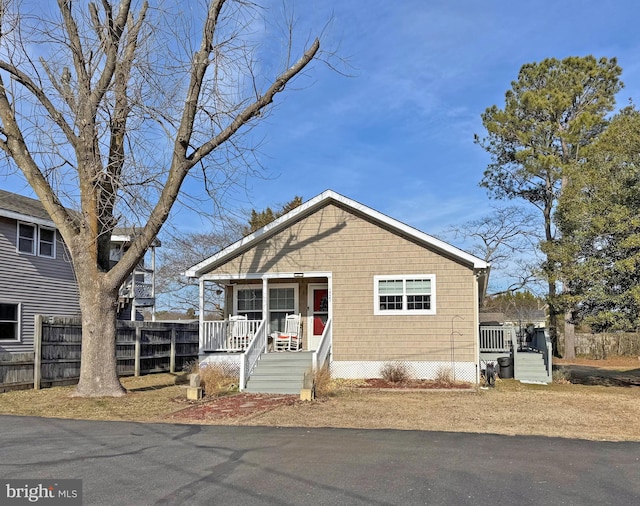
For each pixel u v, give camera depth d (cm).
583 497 554
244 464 672
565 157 2964
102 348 1338
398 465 671
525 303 4656
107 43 1277
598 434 916
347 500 537
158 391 1452
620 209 1566
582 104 2994
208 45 1256
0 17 1191
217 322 1798
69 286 2383
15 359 1434
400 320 1705
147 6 1298
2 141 1313
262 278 1789
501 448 781
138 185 1349
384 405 1220
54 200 1333
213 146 1282
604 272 1598
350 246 1756
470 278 1681
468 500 540
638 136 1605
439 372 1653
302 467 658
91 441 809
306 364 1580
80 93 1283
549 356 1856
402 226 1698
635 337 3328
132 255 1322
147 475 620
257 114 1321
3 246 2055
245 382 1483
